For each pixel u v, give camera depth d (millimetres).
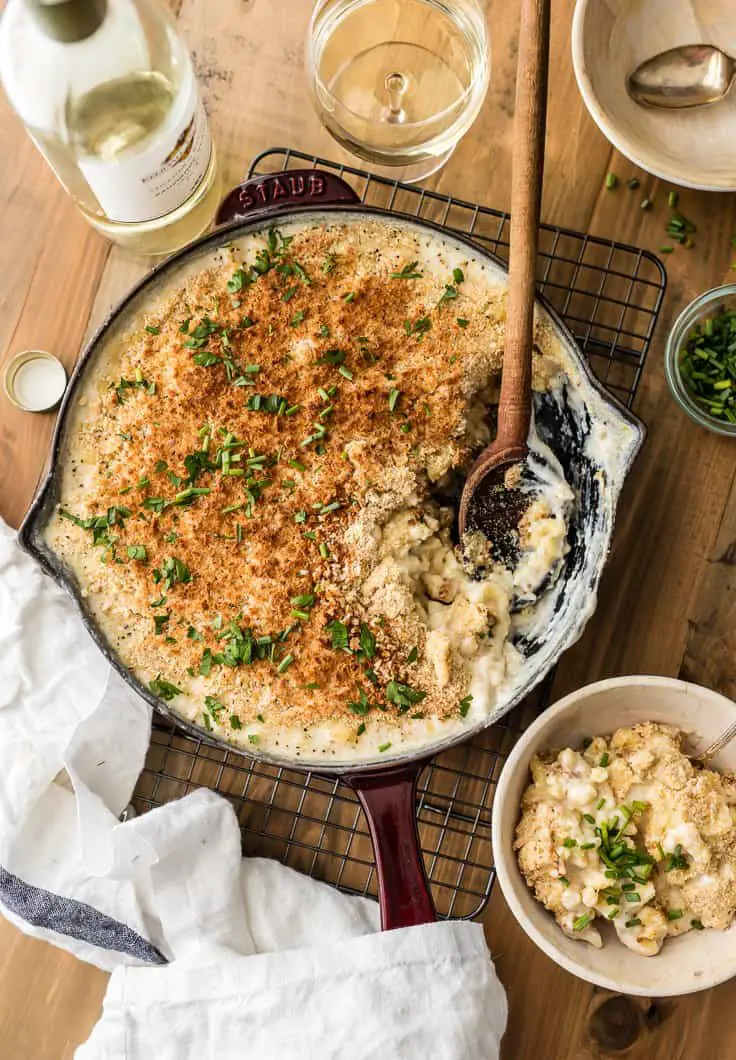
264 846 738
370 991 685
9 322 750
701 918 683
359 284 680
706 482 744
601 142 748
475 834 727
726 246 747
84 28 609
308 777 738
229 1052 693
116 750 717
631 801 685
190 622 674
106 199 679
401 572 679
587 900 672
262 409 678
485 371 685
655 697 682
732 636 739
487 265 679
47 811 726
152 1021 697
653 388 745
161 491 678
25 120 647
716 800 678
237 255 683
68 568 675
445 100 740
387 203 747
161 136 654
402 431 679
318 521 676
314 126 751
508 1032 726
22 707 725
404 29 732
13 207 751
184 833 704
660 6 716
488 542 704
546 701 736
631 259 744
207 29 750
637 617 741
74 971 737
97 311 751
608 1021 727
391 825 659
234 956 701
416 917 660
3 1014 733
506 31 749
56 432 670
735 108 729
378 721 672
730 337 730
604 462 676
